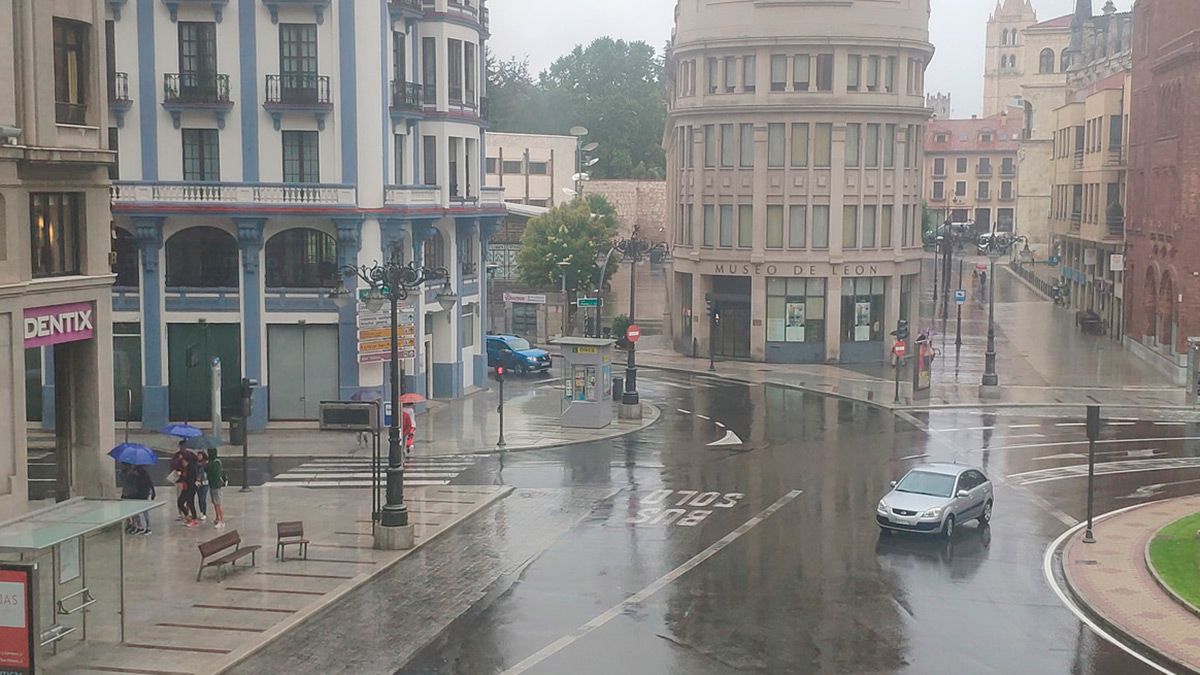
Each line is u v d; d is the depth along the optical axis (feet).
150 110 146.51
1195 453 133.59
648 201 413.59
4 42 87.30
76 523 67.87
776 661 67.41
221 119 146.72
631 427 150.61
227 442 141.38
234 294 147.64
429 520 101.86
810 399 177.17
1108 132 252.83
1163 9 206.90
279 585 82.23
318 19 146.30
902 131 217.97
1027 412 164.35
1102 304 262.47
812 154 213.25
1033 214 444.96
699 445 139.23
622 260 400.88
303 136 148.36
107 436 100.99
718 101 219.00
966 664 66.85
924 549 92.94
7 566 58.65
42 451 135.13
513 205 343.87
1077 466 126.52
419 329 159.43
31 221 92.63
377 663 67.36
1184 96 187.62
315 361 149.18
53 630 66.23
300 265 149.18
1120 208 248.52
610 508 107.14
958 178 557.33
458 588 82.43
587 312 245.04
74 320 96.53
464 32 167.53
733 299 223.10
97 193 98.73
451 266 170.19
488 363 207.51
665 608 77.56
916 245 226.99
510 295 242.17
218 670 65.41
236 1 145.79
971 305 318.24
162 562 88.22
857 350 220.43
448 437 143.33
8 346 87.76
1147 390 181.57
